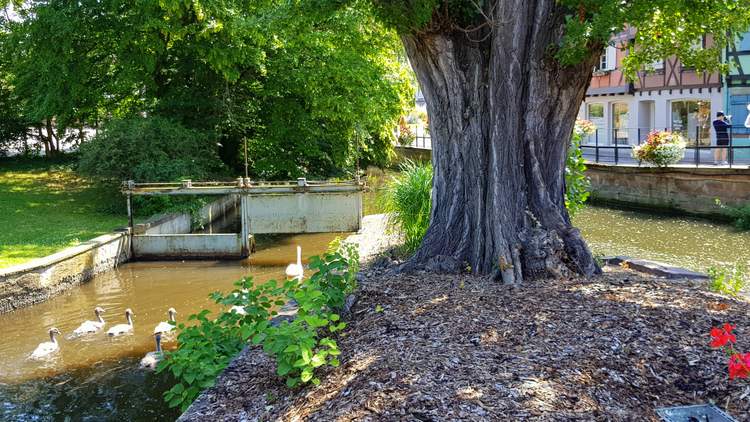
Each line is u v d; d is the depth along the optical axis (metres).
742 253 14.20
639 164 21.22
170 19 18.19
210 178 20.06
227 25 18.08
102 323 10.30
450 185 8.91
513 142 8.38
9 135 28.00
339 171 23.72
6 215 17.30
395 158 30.44
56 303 11.81
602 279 8.02
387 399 4.68
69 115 21.12
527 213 8.35
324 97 20.06
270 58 20.33
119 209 18.33
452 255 8.69
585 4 7.56
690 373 5.05
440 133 9.00
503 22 8.17
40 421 7.17
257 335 5.41
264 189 15.37
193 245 15.42
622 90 31.17
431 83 8.96
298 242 17.16
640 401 4.68
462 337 5.84
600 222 19.02
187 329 6.41
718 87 25.92
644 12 7.36
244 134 22.62
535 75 8.38
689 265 13.00
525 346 5.56
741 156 22.69
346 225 15.37
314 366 5.17
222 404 5.27
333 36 19.33
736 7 9.07
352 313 6.99
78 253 13.09
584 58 8.12
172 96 20.83
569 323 6.10
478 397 4.61
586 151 29.00
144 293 12.39
